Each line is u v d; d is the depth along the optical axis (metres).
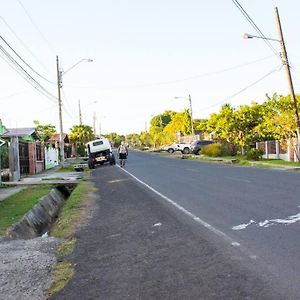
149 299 5.32
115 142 173.25
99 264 7.12
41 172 36.75
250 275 5.93
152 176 24.88
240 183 18.14
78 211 13.43
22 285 6.26
